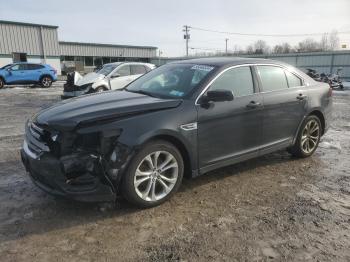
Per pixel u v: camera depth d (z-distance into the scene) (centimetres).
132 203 367
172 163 388
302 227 344
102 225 341
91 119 343
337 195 423
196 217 361
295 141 545
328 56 3250
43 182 359
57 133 345
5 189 421
